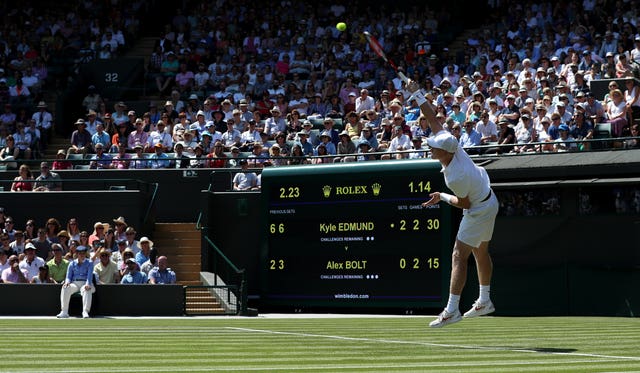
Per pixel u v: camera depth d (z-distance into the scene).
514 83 28.78
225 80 35.19
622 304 20.69
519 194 22.53
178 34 39.81
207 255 25.31
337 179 23.45
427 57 34.41
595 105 25.61
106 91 36.31
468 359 8.48
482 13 39.22
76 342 10.94
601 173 21.27
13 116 34.47
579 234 21.77
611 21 32.66
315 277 23.58
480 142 25.59
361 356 8.82
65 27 40.31
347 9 39.97
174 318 20.27
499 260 22.64
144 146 30.17
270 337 11.89
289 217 23.97
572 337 11.83
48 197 26.52
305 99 32.78
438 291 22.27
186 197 27.83
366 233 23.06
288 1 40.19
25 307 21.45
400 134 26.86
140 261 23.72
